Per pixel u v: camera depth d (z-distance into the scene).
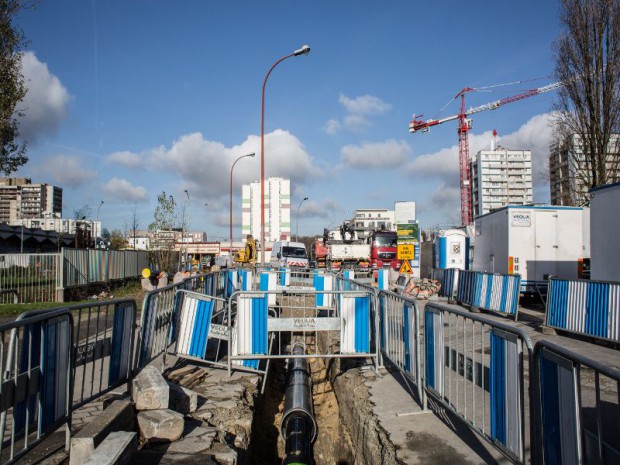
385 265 33.34
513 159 153.75
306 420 7.00
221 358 9.25
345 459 6.80
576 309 9.98
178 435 5.10
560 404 3.02
